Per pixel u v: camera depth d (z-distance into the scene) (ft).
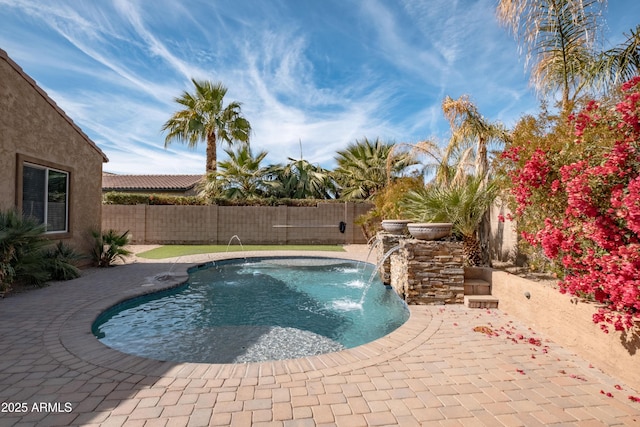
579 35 19.10
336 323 16.92
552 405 8.27
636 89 10.39
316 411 7.95
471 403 8.35
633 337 9.07
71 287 21.09
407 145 35.70
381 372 9.98
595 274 9.70
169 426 7.34
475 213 20.70
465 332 13.46
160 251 41.19
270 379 9.50
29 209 22.76
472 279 19.13
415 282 17.81
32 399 8.35
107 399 8.38
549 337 12.78
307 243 53.67
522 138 16.70
